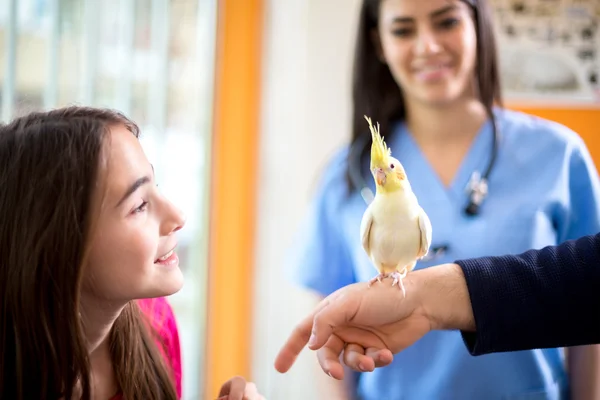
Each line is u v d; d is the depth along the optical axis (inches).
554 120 64.7
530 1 63.8
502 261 27.8
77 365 24.5
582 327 26.6
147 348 30.4
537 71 64.4
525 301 26.4
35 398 24.9
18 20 54.4
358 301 27.0
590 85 63.9
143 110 66.1
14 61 54.1
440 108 42.6
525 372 40.9
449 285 27.4
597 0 63.0
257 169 73.9
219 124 71.9
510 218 40.8
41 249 23.9
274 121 73.1
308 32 70.5
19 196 24.3
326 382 50.1
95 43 60.7
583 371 41.6
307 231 49.4
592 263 26.8
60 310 24.0
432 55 39.9
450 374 41.8
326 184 48.5
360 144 45.9
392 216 26.9
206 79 71.2
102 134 24.8
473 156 43.0
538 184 41.4
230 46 71.9
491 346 26.7
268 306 74.2
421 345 42.9
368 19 44.2
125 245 24.7
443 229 42.2
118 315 27.7
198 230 72.3
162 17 66.5
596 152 64.3
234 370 74.8
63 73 58.1
